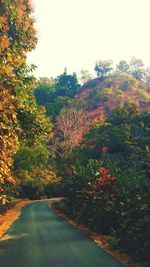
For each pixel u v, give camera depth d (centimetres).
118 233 1395
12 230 1875
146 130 6369
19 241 1491
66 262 1058
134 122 6931
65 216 2672
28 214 2966
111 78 15838
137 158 3216
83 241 1448
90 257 1123
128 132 5947
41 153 5522
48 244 1389
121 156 5469
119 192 1592
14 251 1270
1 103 1517
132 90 14338
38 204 4622
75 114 9112
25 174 6425
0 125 1502
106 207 1631
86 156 6066
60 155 7869
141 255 1055
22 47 3272
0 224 2273
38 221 2327
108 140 5959
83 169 2645
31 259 1117
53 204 3984
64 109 10112
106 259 1088
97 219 1686
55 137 9119
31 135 2397
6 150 1623
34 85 2511
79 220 2109
